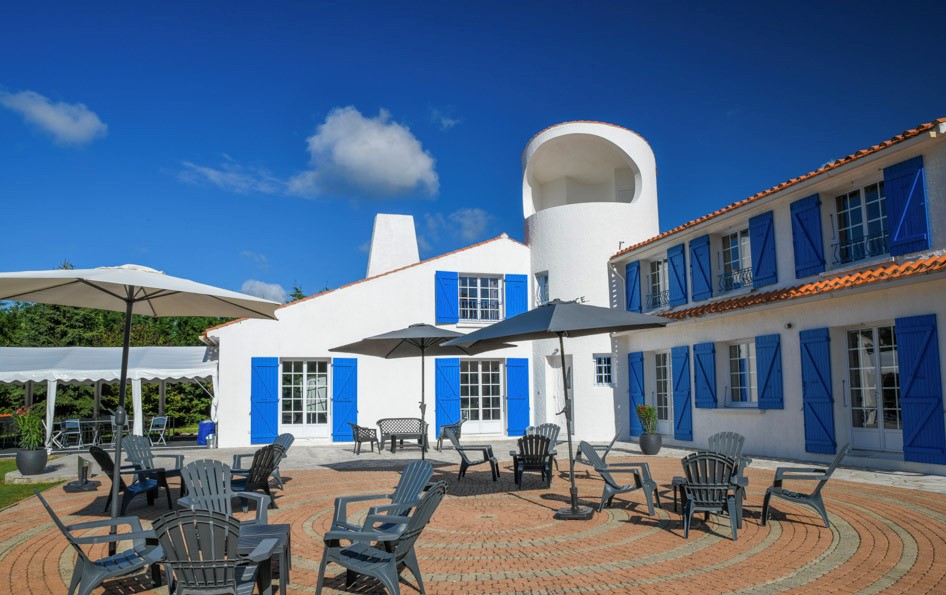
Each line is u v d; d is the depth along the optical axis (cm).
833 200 1315
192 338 3506
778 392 1359
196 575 435
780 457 1352
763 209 1458
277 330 1878
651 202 2094
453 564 624
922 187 1101
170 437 2383
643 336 1861
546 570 596
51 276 606
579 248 2027
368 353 1279
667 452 1569
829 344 1241
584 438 1936
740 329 1482
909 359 1085
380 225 2517
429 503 510
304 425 1905
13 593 542
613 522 791
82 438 2070
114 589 554
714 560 614
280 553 526
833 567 580
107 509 928
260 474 889
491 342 1200
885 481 1016
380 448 1686
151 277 671
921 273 1017
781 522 766
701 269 1648
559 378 2061
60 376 1716
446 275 2059
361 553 516
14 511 922
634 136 2083
